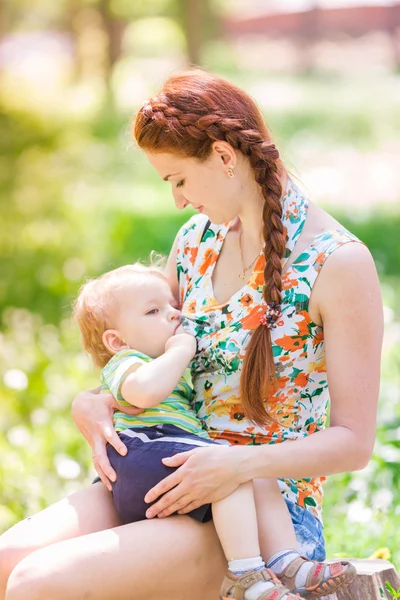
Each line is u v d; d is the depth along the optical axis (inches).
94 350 139.5
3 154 507.2
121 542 118.2
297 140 845.8
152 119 125.4
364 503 189.5
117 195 624.4
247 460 118.8
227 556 118.0
